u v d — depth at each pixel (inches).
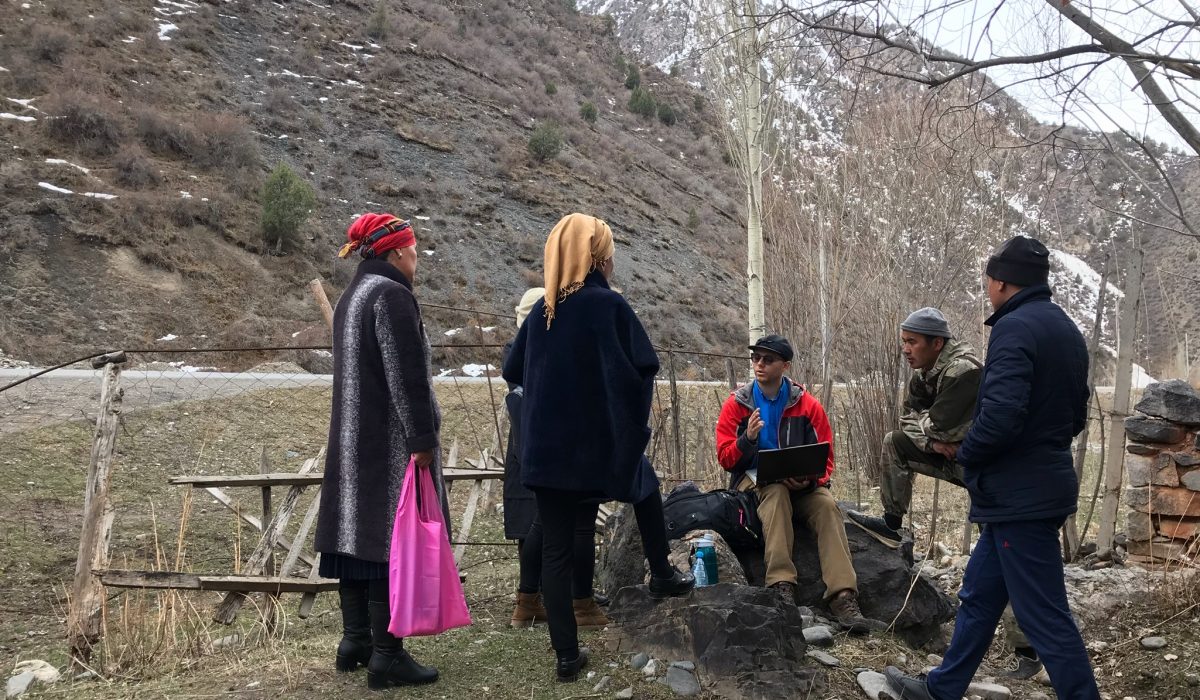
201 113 1316.4
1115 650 177.8
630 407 136.6
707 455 338.6
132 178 1071.0
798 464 171.9
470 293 1158.3
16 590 246.2
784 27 187.5
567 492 139.6
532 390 141.2
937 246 470.6
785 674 138.7
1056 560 126.7
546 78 2518.5
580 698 136.1
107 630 174.6
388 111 1675.7
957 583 221.0
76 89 1196.5
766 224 500.4
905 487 177.0
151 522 310.0
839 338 462.0
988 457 127.0
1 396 421.7
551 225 1502.2
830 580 173.2
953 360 160.4
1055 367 126.1
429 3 2433.6
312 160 1384.1
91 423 394.9
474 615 189.8
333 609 221.9
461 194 1471.5
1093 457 429.7
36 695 152.3
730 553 187.2
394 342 135.8
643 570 189.3
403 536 133.5
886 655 162.2
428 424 136.9
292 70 1690.5
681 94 3065.9
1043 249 133.9
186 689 144.9
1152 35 137.0
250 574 190.9
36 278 833.5
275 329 898.1
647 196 1865.2
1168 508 216.7
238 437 423.8
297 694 138.3
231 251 1029.2
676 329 1216.2
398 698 135.8
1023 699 155.4
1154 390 219.1
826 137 507.5
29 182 971.3
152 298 879.7
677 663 143.8
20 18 1378.0
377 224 144.6
